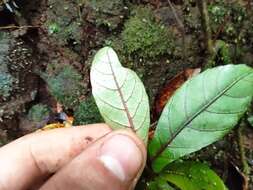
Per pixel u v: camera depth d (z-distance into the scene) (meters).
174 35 0.16
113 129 0.10
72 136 0.13
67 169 0.10
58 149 0.13
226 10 0.17
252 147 0.16
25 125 0.16
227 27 0.17
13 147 0.13
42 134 0.13
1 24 0.17
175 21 0.17
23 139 0.13
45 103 0.17
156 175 0.11
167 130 0.10
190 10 0.17
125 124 0.10
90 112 0.16
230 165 0.15
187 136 0.10
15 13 0.17
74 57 0.17
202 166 0.11
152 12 0.17
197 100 0.10
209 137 0.10
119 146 0.09
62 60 0.17
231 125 0.09
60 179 0.10
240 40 0.16
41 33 0.17
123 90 0.10
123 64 0.16
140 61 0.16
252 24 0.17
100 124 0.13
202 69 0.16
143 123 0.10
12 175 0.13
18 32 0.17
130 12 0.17
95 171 0.09
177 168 0.11
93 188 0.09
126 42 0.16
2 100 0.16
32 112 0.17
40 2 0.17
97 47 0.16
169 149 0.10
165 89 0.16
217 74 0.10
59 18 0.17
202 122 0.10
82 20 0.17
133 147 0.09
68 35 0.17
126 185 0.10
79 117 0.16
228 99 0.09
